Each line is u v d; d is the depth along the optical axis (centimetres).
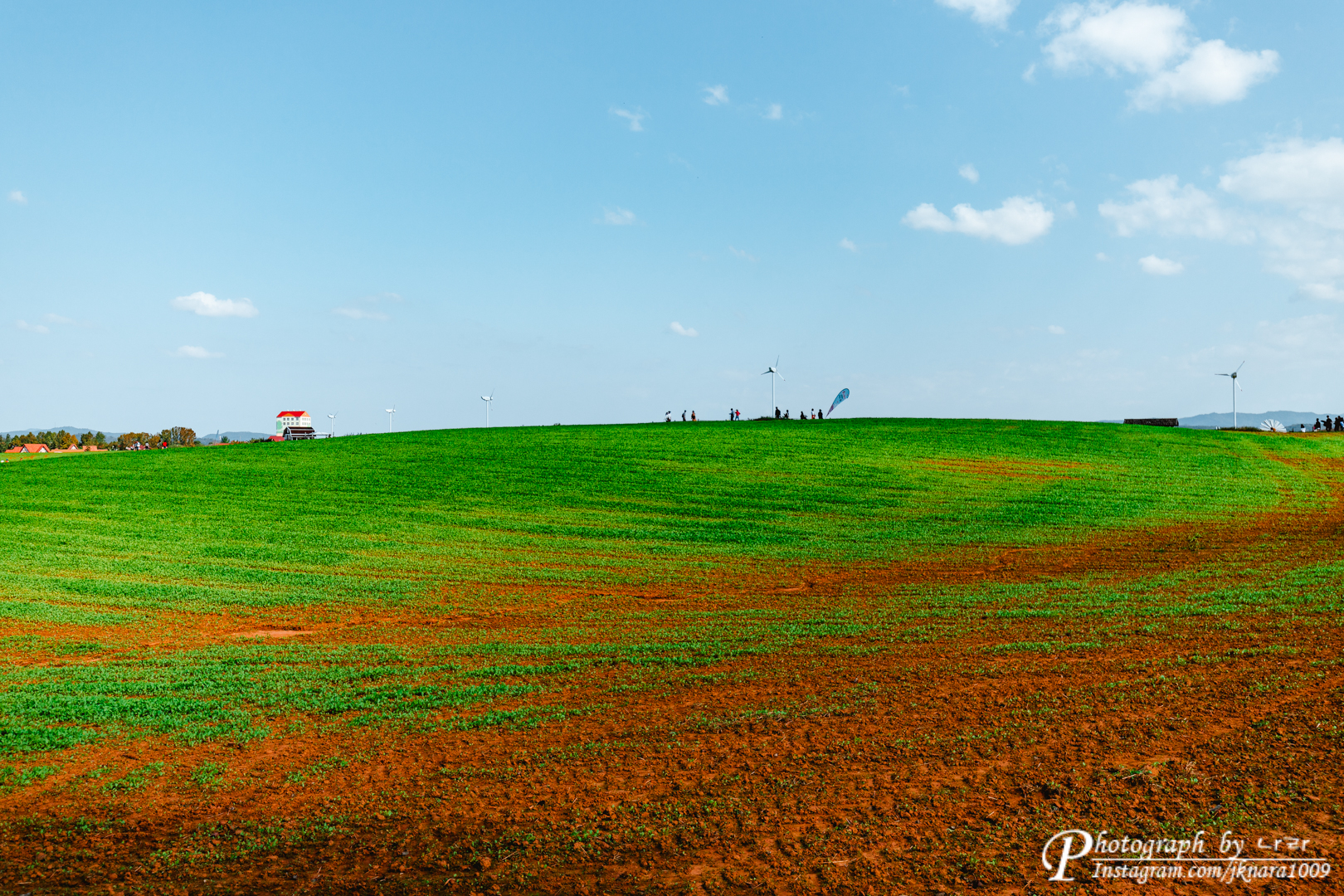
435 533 2980
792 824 775
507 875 707
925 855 704
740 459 4588
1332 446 5297
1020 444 5153
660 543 2873
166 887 709
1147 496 3619
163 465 4359
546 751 1012
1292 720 948
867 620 1742
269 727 1141
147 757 1033
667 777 903
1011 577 2239
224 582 2264
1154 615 1579
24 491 3600
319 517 3203
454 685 1341
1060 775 847
